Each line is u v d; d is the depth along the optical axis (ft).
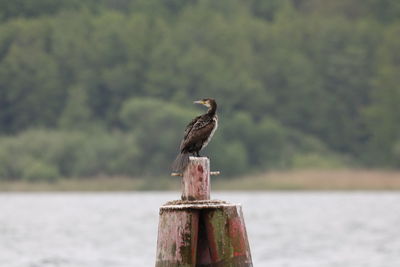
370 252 76.84
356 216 123.44
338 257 73.15
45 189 197.67
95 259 71.97
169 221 31.04
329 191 195.52
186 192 31.81
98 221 117.08
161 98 249.75
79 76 254.47
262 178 205.46
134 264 68.69
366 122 252.21
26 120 246.68
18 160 202.08
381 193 188.85
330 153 243.60
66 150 206.39
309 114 259.80
